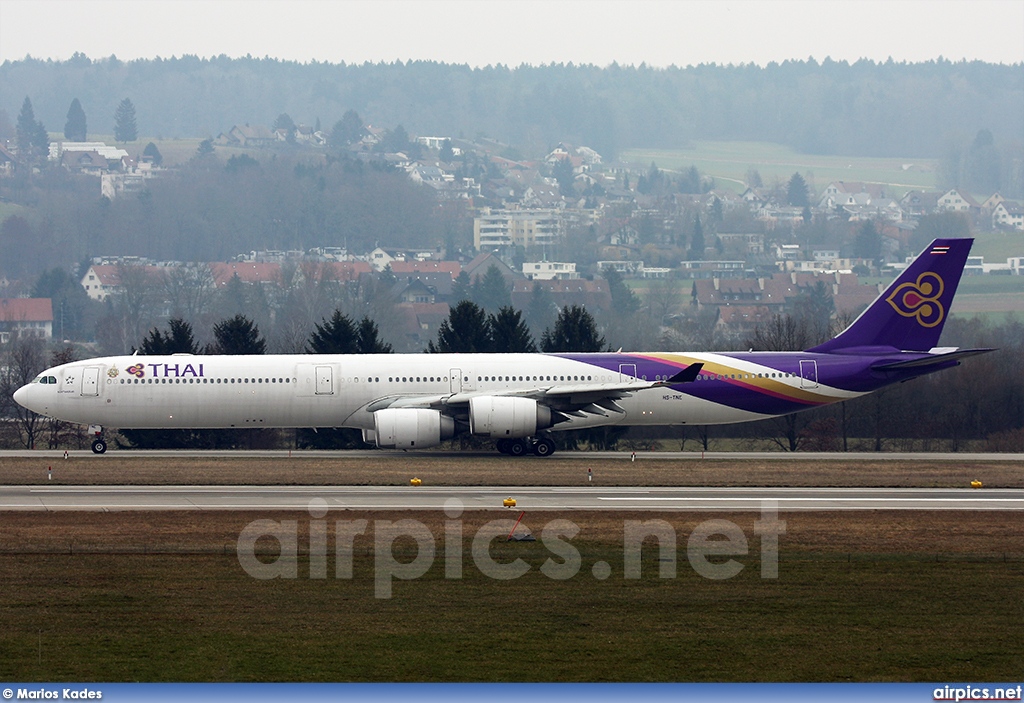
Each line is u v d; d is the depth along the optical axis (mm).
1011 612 128625
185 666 109562
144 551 154000
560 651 114188
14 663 110125
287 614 125688
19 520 175375
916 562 151625
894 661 112000
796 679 107188
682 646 115875
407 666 109812
